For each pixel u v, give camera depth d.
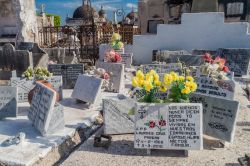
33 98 6.50
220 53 13.20
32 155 4.91
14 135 5.82
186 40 16.28
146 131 5.04
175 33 16.47
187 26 16.14
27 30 20.73
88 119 6.87
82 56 17.72
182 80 5.17
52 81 8.59
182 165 4.68
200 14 15.77
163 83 5.22
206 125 5.60
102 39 20.88
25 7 20.52
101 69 9.81
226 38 15.38
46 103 5.80
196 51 14.34
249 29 17.30
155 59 15.84
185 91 5.04
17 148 5.18
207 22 15.68
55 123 5.94
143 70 10.09
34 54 12.66
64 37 25.47
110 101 5.97
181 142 4.96
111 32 21.06
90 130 6.54
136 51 17.36
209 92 6.96
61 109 6.05
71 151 5.61
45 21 37.47
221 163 4.73
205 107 5.60
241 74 12.52
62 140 5.62
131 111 5.85
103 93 9.73
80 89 8.39
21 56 12.37
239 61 12.66
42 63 12.73
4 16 23.28
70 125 6.43
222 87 6.78
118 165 4.73
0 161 4.73
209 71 7.20
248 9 19.75
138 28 25.44
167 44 16.73
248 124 6.64
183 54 14.02
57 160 5.21
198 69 7.77
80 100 8.43
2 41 22.52
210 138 5.72
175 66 9.83
